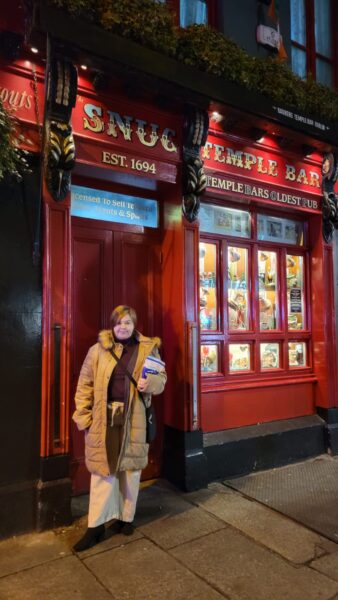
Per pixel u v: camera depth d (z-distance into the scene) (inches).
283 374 207.2
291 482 172.2
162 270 178.7
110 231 166.9
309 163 210.1
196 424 166.1
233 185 184.1
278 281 211.6
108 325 163.8
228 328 192.1
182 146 167.5
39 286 134.6
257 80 173.0
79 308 157.6
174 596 101.1
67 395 135.6
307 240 221.9
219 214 191.9
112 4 134.6
